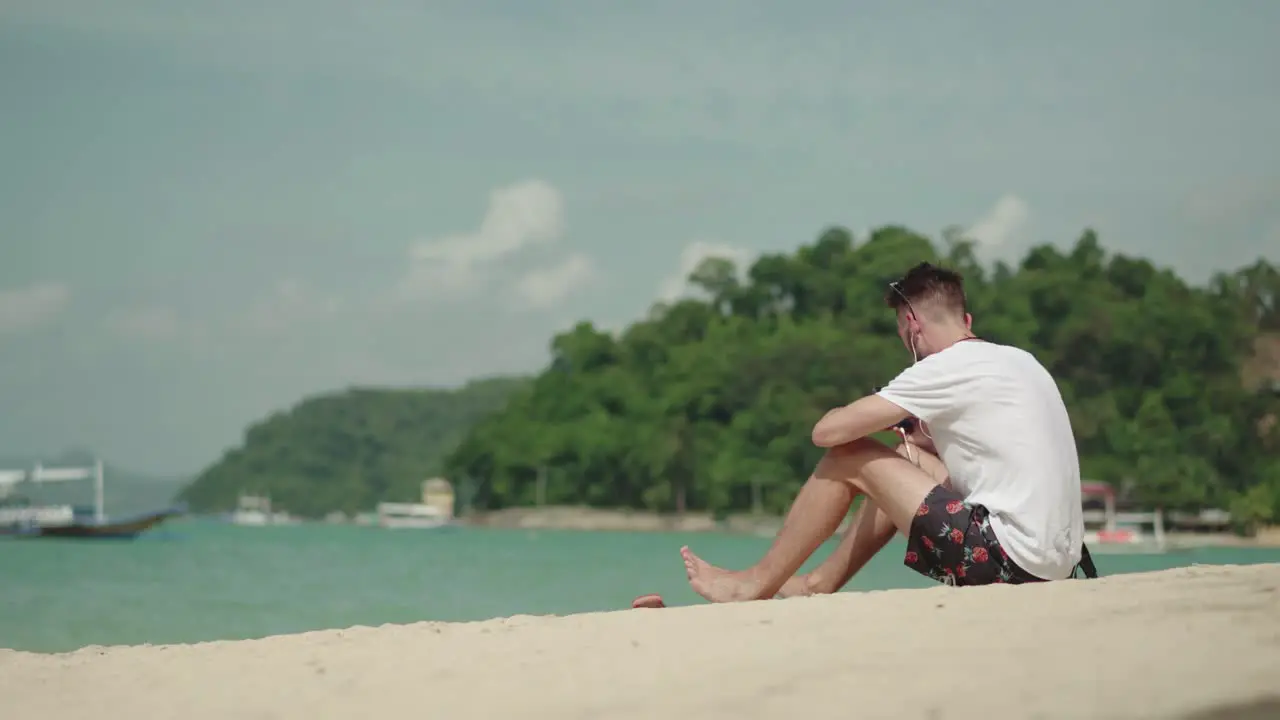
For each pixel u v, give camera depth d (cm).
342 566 3703
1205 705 228
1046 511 424
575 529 13012
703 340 14112
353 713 296
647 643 351
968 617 346
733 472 11594
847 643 321
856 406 446
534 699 290
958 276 468
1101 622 320
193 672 381
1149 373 11531
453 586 2497
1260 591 353
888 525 461
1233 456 10512
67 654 455
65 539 6231
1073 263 13412
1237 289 13338
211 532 11975
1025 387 436
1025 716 231
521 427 14275
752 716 250
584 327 15112
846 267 14475
